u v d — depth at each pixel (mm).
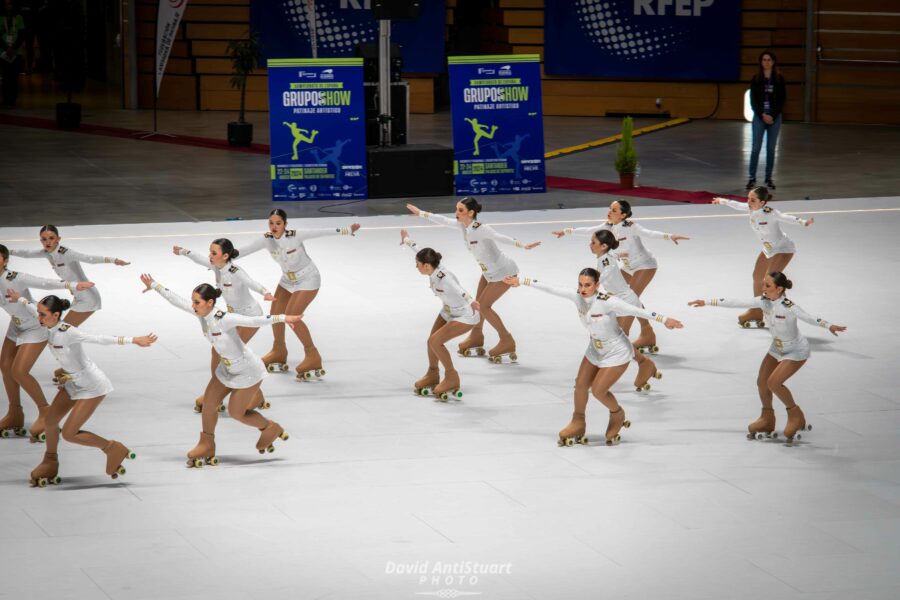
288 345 26453
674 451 20062
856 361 25062
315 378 24203
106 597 14609
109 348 26000
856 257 34562
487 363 25312
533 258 34469
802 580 15109
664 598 14609
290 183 43625
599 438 20750
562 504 17688
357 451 20078
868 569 15438
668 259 34531
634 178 46125
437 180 44750
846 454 19906
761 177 48031
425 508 17547
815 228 38719
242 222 39531
